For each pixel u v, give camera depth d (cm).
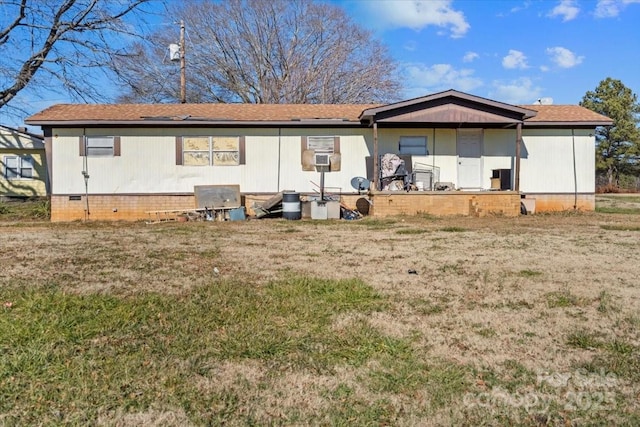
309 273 566
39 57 1788
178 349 321
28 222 1369
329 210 1356
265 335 348
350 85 3153
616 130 3647
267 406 250
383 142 1516
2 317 377
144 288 488
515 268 600
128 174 1462
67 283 507
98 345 328
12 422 232
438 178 1525
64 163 1444
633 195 2766
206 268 599
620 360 306
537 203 1546
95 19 1822
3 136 2388
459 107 1392
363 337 345
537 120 1505
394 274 564
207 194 1414
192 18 2930
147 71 2692
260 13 3039
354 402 254
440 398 258
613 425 233
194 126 1465
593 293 472
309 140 1499
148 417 238
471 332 360
